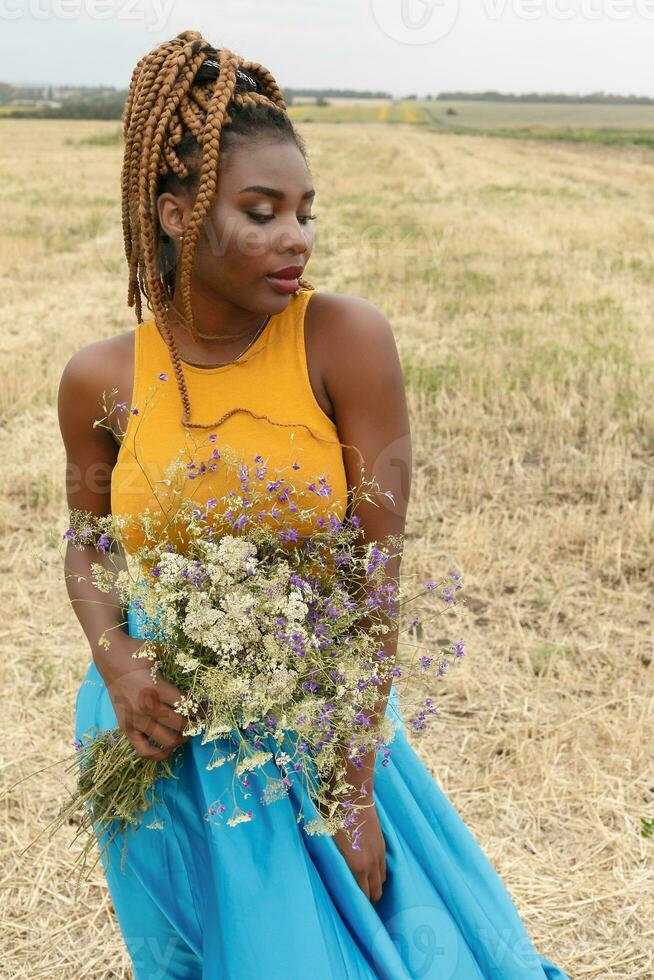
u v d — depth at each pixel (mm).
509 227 19219
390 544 2023
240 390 1948
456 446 7223
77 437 2117
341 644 1919
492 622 4891
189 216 1848
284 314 1957
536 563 5477
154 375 1991
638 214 22156
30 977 3012
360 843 1955
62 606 5117
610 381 8289
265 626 1839
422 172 34562
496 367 8984
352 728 1861
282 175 1797
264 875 1856
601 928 3141
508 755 3957
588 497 6371
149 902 2084
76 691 4375
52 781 3816
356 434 1978
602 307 11914
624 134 75125
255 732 1938
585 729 4082
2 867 3410
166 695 1887
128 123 1880
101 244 18047
